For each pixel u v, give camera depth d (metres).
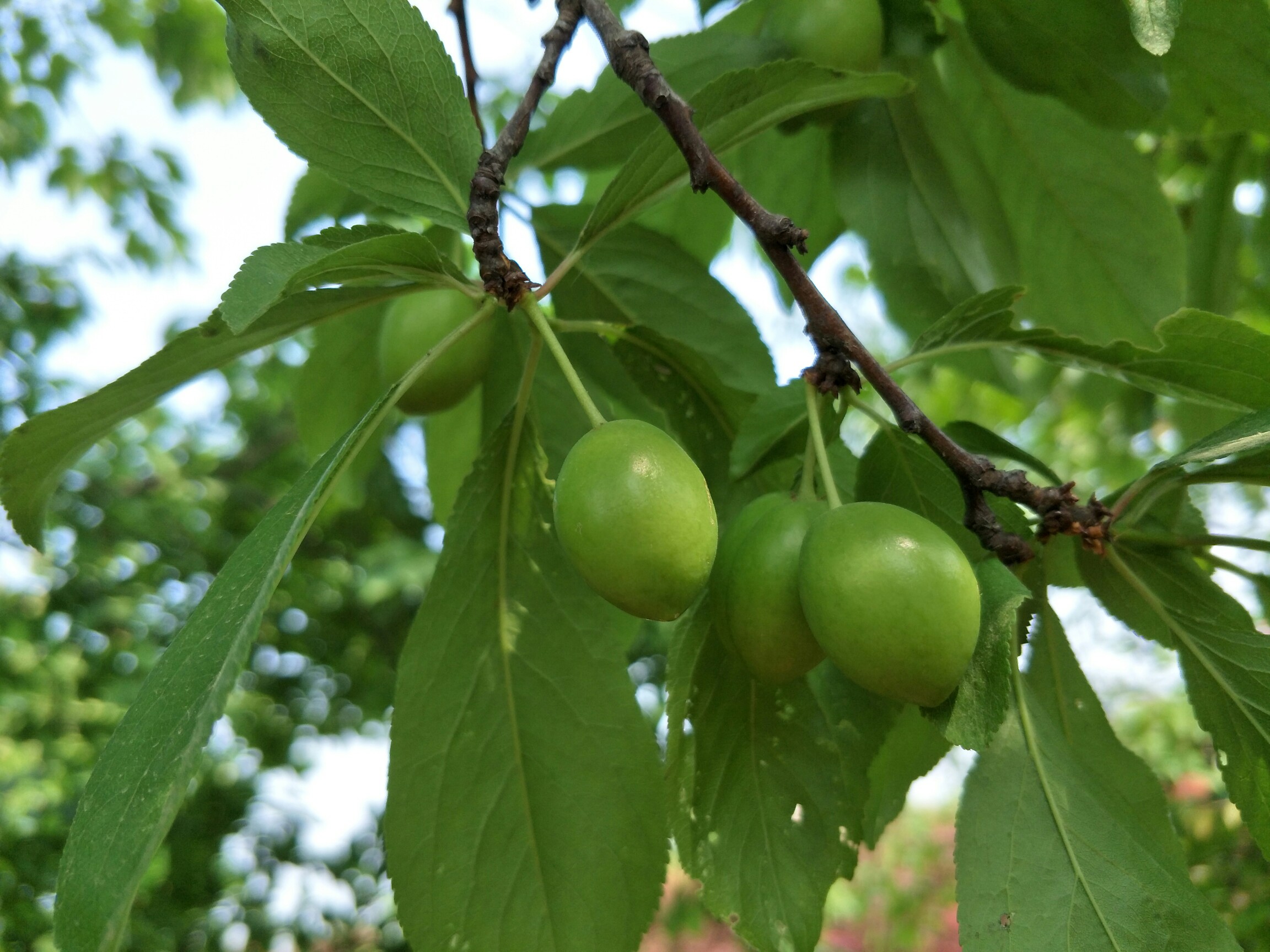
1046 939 0.20
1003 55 0.29
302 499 0.19
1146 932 0.20
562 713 0.25
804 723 0.24
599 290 0.31
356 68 0.23
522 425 0.25
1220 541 0.23
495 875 0.24
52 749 0.76
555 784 0.25
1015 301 0.24
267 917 0.80
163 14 0.85
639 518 0.19
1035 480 0.41
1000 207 0.34
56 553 0.88
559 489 0.20
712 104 0.24
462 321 0.30
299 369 0.36
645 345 0.27
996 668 0.19
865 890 1.11
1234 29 0.28
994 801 0.22
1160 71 0.28
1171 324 0.23
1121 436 0.74
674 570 0.19
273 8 0.22
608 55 0.23
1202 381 0.24
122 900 0.16
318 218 0.35
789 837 0.23
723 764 0.24
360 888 0.82
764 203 0.38
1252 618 0.23
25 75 0.85
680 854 0.23
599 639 0.26
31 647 0.84
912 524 0.20
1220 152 0.39
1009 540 0.21
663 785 0.25
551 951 0.24
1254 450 0.21
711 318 0.31
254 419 1.05
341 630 1.03
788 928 0.23
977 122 0.36
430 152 0.23
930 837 1.14
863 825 0.25
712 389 0.27
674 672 0.23
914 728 0.27
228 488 1.01
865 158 0.33
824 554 0.20
